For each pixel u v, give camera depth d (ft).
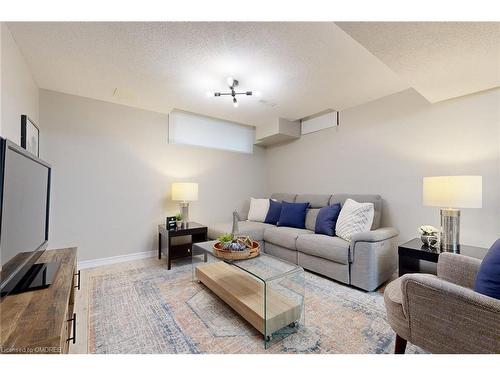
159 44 6.08
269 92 9.18
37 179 4.65
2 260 3.00
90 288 7.39
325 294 7.04
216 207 13.20
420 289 3.50
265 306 4.67
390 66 5.69
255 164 14.93
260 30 5.53
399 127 9.02
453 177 6.02
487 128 6.97
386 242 7.80
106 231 9.90
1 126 5.13
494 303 2.87
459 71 5.87
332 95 9.45
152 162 11.11
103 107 9.91
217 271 7.47
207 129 12.89
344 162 10.96
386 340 4.85
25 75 6.84
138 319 5.66
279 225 11.23
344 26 4.54
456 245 6.42
